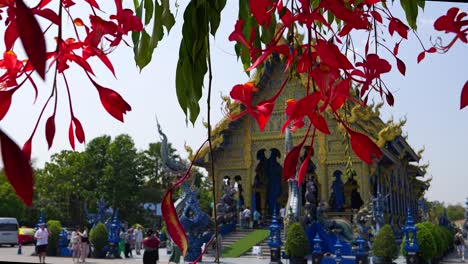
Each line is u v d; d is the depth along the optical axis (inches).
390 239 893.8
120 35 66.7
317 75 63.3
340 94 62.6
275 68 1272.1
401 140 1301.7
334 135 1235.2
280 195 1605.6
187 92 79.4
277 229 964.6
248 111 72.0
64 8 66.9
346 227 1105.4
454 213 5679.1
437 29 83.3
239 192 1482.5
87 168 2620.6
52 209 2471.7
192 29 79.6
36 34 33.9
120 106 62.9
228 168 1417.3
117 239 1274.6
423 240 902.4
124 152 2677.2
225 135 1428.4
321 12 80.4
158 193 3107.8
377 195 1152.2
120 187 2608.3
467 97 68.8
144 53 96.6
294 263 932.6
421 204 1916.8
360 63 78.2
